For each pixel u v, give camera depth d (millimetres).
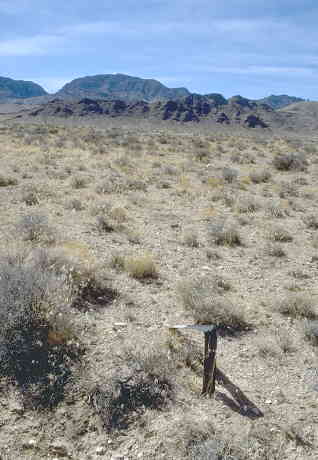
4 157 23781
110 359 5668
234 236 11680
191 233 11578
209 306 7141
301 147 41875
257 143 44250
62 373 5254
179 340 6402
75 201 13883
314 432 4922
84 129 55062
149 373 5461
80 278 7480
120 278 8391
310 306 7707
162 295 7922
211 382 5281
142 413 4914
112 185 17578
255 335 6848
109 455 4395
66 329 5941
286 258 10688
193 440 4613
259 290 8602
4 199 14031
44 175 19266
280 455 4562
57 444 4449
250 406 5223
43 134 41062
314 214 15492
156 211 14547
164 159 27953
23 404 4832
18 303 5746
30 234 9891
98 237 10938
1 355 5309
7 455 4277
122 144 34656
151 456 4410
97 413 4832
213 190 18625
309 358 6336
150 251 10320
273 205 15664
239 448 4539
